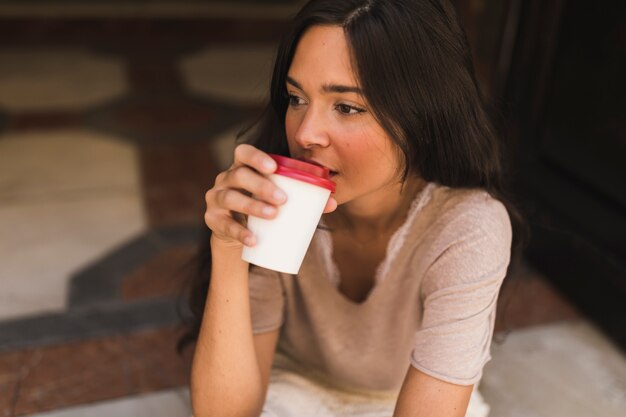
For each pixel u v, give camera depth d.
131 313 2.18
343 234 1.17
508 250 1.07
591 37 2.20
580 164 2.32
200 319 1.33
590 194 2.28
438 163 1.02
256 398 1.12
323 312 1.21
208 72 4.67
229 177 0.86
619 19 2.07
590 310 2.25
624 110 2.08
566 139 2.37
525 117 2.54
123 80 4.43
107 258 2.48
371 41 0.86
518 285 2.41
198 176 3.17
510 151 2.60
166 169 3.22
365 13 0.87
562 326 2.24
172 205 2.89
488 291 1.03
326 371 1.37
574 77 2.30
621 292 2.11
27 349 2.00
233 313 1.05
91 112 3.88
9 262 2.43
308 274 1.17
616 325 2.14
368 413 1.31
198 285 1.30
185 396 1.86
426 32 0.90
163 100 4.11
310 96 0.92
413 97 0.91
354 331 1.23
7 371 1.91
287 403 1.27
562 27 2.34
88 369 1.94
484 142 1.04
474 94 1.00
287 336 1.35
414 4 0.90
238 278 1.03
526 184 2.56
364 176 0.96
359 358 1.27
